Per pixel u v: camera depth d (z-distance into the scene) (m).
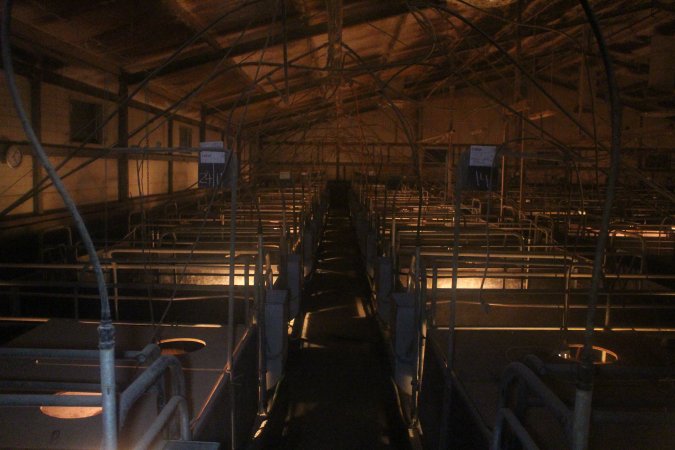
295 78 12.96
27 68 6.86
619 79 18.81
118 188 9.99
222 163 3.01
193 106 13.82
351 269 10.74
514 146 9.68
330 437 4.35
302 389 5.23
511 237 8.19
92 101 8.68
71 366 3.07
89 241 1.33
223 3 7.12
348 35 11.07
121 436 2.34
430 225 8.66
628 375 2.00
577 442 1.51
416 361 4.32
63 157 7.89
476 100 24.08
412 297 4.97
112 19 6.82
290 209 10.50
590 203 12.70
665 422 1.70
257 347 4.27
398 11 9.46
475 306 5.36
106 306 1.42
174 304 5.57
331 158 24.55
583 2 1.23
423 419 4.09
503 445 2.21
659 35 9.00
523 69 3.32
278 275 6.20
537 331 4.11
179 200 13.73
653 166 18.45
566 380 2.82
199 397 2.82
